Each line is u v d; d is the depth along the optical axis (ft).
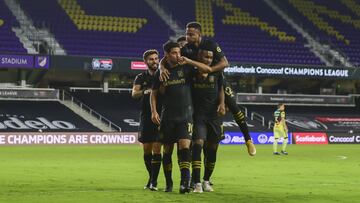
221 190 53.26
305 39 236.43
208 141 52.01
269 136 196.65
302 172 78.33
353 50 236.84
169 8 233.55
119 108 204.64
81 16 217.56
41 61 185.16
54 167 85.15
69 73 211.20
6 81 204.33
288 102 221.87
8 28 202.90
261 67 206.18
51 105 197.77
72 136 177.78
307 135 202.39
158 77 49.60
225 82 51.98
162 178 65.36
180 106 49.06
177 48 48.62
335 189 55.47
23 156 115.75
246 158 113.09
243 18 239.30
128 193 49.52
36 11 213.05
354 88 240.94
